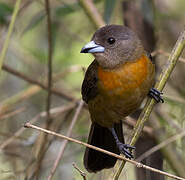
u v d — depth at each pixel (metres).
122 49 9.28
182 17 13.53
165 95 11.22
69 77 14.13
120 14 13.12
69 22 14.06
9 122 12.91
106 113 9.76
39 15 11.72
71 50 13.76
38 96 13.73
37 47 13.65
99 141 10.40
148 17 11.30
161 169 10.46
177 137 10.00
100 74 9.45
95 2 11.62
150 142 10.76
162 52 10.77
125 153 9.39
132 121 11.11
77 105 11.66
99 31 9.58
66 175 11.78
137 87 9.23
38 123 13.04
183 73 12.43
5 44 9.05
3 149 11.37
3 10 11.87
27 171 10.41
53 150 12.01
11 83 13.73
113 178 7.71
